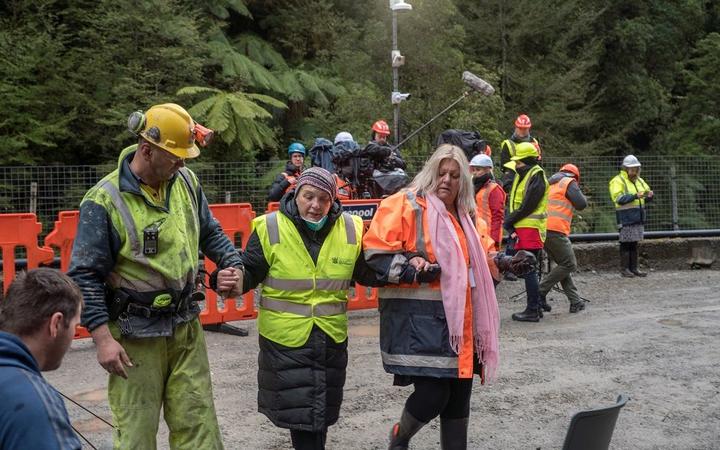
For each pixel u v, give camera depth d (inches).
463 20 917.2
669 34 1104.8
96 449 180.1
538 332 324.2
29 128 583.2
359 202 334.3
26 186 429.7
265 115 616.7
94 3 650.2
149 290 135.3
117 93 585.6
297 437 156.3
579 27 954.7
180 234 138.4
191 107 622.2
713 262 520.7
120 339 135.3
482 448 199.3
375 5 756.6
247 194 466.3
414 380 161.0
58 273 94.7
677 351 292.7
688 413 227.1
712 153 1002.1
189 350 142.6
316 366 153.2
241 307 347.9
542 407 229.9
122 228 133.0
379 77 695.7
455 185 162.4
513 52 938.7
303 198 153.6
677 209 540.7
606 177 554.6
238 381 252.4
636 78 1035.9
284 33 802.8
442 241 157.5
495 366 162.4
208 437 140.8
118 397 135.9
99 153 640.4
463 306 155.6
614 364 274.8
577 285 448.1
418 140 636.1
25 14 624.4
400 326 158.4
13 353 85.2
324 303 154.3
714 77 1023.6
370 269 159.8
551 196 358.3
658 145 1046.4
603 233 528.1
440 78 675.4
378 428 212.5
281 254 153.4
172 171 136.2
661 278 476.4
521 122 425.1
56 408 83.5
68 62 604.1
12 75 576.1
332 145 365.7
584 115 901.8
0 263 360.5
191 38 619.8
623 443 204.7
